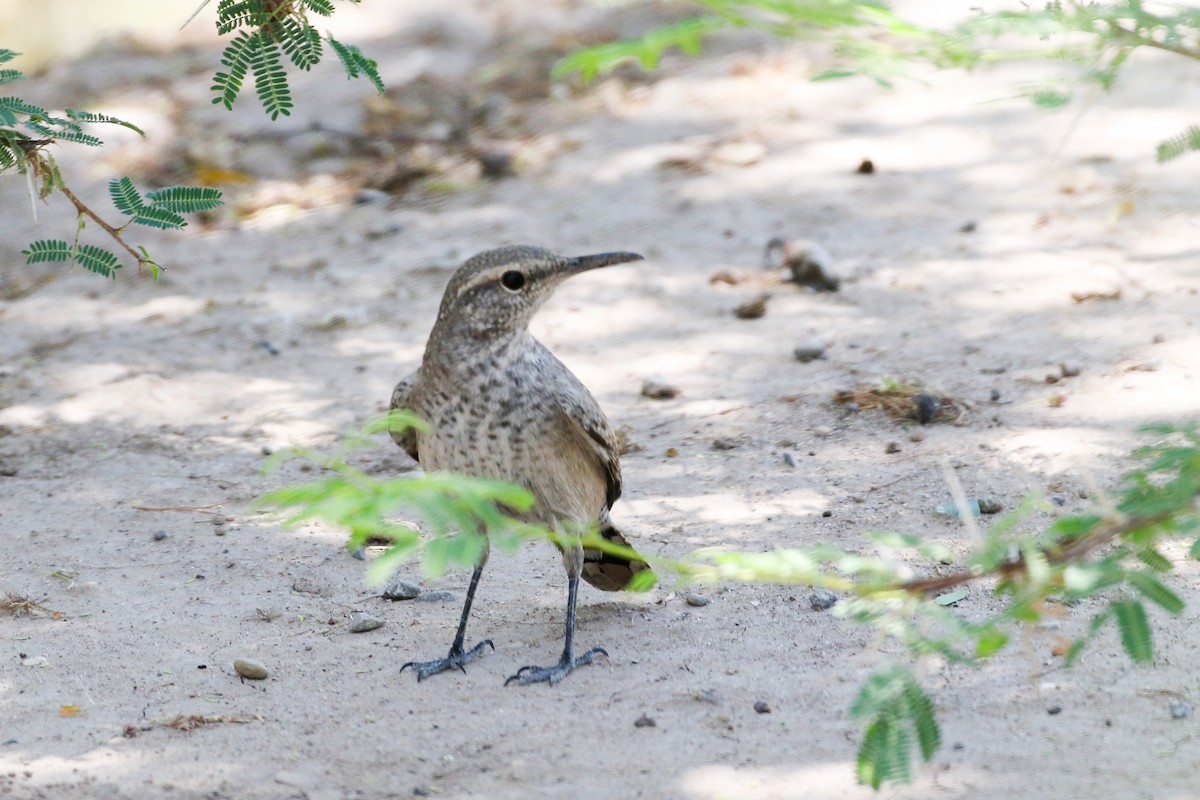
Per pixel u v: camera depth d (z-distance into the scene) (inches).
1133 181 707.4
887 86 219.0
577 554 388.2
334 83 994.7
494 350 373.1
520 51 1024.2
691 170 800.3
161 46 1096.8
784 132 832.3
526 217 772.0
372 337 657.6
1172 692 338.6
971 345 578.2
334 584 443.5
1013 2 234.7
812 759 323.0
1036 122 795.4
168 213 385.4
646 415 561.3
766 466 505.7
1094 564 212.1
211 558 461.4
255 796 318.7
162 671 383.6
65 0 1161.4
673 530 460.1
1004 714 335.3
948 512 449.4
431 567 187.3
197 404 600.7
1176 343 547.8
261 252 773.9
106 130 927.7
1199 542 226.4
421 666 382.6
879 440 515.5
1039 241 665.0
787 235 709.3
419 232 775.1
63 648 398.3
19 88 1021.2
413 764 331.9
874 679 221.0
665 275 685.9
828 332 612.4
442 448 382.9
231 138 920.3
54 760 335.9
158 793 320.2
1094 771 308.2
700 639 394.3
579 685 371.2
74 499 513.7
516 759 332.5
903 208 721.6
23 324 701.9
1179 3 227.8
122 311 710.5
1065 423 500.4
